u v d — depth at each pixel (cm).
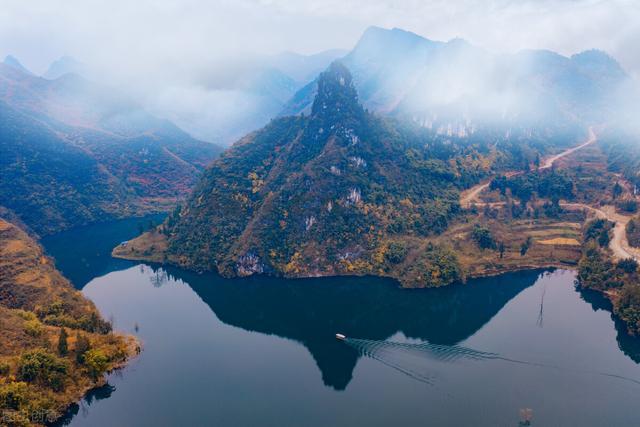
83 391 17350
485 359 18812
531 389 16675
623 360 18500
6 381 15688
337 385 17912
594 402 15888
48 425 15675
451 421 15312
